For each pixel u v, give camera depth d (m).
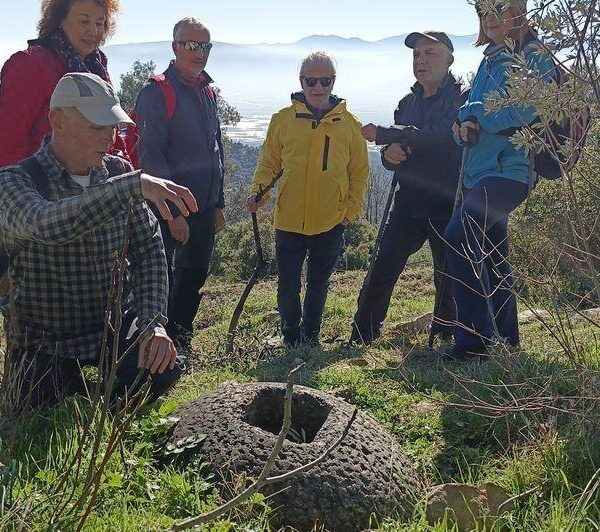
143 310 4.22
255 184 7.09
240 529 3.07
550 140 3.81
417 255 13.88
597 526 3.02
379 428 3.86
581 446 3.62
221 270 17.39
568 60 3.31
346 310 8.98
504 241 5.69
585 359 4.63
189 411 3.91
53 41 5.16
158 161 6.32
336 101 6.98
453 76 6.64
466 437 4.21
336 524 3.28
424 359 5.71
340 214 7.03
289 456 3.42
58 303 4.30
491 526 3.26
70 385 4.51
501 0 3.62
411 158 6.71
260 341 6.95
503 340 4.70
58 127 3.99
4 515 2.83
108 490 3.25
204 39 6.42
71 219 3.47
